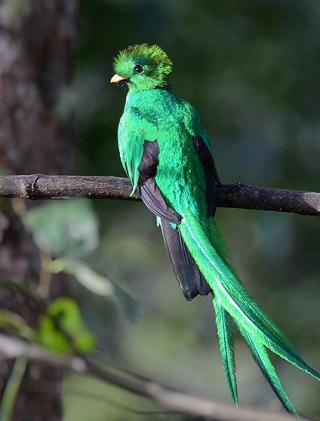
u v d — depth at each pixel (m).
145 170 9.35
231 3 16.30
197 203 9.12
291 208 8.94
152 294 19.66
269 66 16.59
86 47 15.30
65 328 9.00
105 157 15.34
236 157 17.22
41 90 12.29
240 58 16.41
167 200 9.21
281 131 17.25
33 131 12.17
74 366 8.05
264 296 17.56
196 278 8.55
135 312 10.01
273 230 17.41
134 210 17.67
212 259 8.64
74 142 12.64
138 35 15.43
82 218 10.25
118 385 7.73
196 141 9.50
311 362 16.89
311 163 17.38
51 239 10.20
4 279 9.89
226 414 7.02
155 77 10.35
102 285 10.04
